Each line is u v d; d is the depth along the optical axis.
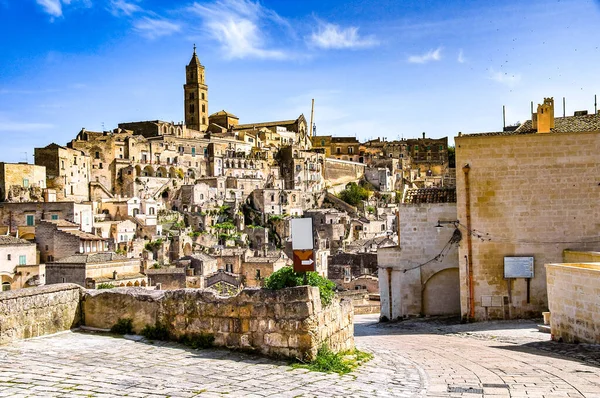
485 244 34.22
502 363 18.61
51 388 12.66
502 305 33.94
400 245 39.28
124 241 121.44
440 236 38.75
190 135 199.38
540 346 23.19
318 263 109.12
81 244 96.25
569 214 33.81
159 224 140.62
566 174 33.84
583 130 37.16
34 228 105.44
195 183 167.88
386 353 20.80
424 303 38.91
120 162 162.50
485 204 34.31
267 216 162.75
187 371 14.84
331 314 18.03
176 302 18.33
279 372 15.23
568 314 23.78
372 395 13.66
